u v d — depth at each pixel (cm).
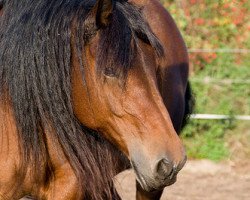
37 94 546
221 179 1171
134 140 526
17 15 557
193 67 1447
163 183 520
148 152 519
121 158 636
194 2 1540
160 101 530
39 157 574
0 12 595
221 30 1527
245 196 1070
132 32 529
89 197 599
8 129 578
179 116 760
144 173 520
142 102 523
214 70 1447
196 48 1507
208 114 1337
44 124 562
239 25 1546
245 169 1236
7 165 581
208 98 1364
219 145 1297
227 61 1445
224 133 1328
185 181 1149
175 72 741
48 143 578
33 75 543
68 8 541
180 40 775
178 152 517
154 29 718
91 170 579
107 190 602
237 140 1316
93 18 531
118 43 520
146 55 535
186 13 1527
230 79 1409
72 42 538
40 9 546
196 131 1317
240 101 1372
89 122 548
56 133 564
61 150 577
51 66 539
